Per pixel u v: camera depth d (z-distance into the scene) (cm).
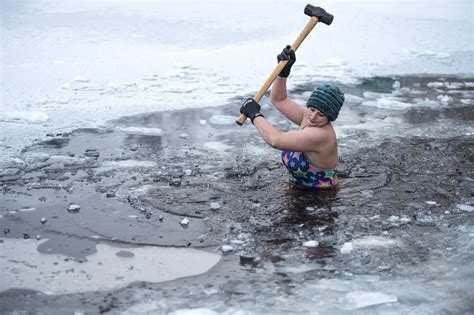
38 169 513
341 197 468
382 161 552
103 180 493
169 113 699
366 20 1363
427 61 1044
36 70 870
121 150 568
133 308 314
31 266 355
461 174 524
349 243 380
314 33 1210
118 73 877
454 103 783
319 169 476
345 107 754
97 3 1458
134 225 413
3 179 488
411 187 491
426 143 610
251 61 979
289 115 505
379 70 970
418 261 369
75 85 800
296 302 322
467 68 1000
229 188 482
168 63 948
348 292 332
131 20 1266
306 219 428
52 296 324
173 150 573
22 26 1176
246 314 309
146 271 353
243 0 1552
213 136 621
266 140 457
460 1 1722
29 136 599
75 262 362
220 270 355
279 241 394
